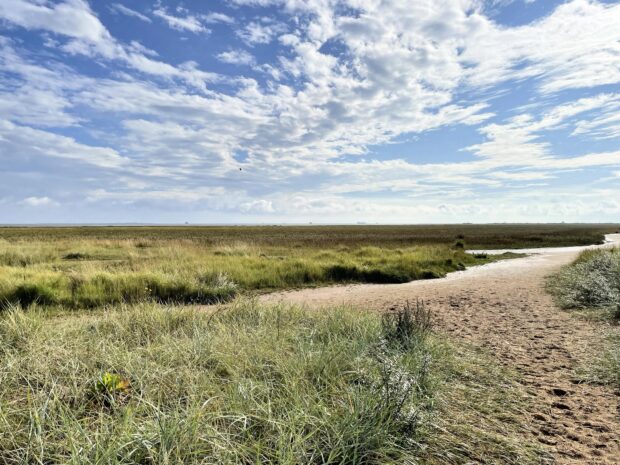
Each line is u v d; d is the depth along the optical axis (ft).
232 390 10.68
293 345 15.92
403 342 16.49
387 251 82.94
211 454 7.98
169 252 68.95
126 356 13.28
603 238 188.03
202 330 17.83
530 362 16.37
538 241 158.20
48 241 106.52
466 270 65.26
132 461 7.52
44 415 8.86
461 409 11.52
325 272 53.06
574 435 10.18
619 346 17.34
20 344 14.98
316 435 9.11
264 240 141.79
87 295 33.37
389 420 9.25
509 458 9.02
